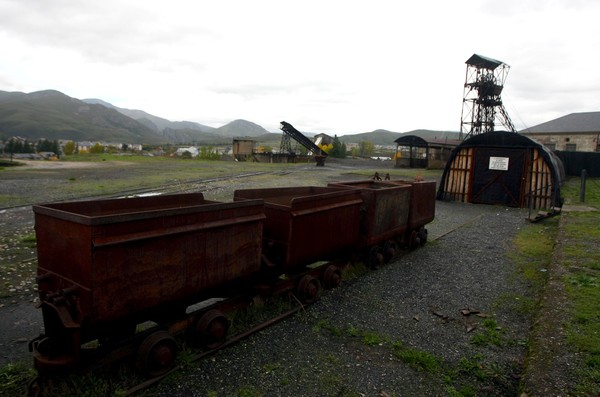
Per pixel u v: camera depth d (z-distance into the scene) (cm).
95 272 368
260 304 600
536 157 1839
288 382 432
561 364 422
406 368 472
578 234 1032
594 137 5122
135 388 398
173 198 605
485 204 1975
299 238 616
